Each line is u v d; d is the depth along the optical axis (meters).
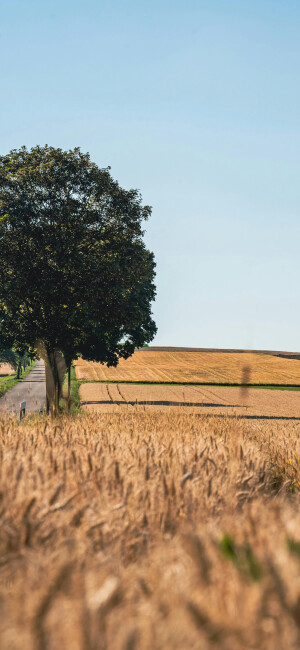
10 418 10.79
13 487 3.97
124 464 5.45
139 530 3.86
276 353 134.00
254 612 1.90
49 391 27.81
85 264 26.14
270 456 9.83
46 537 3.22
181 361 114.25
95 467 4.98
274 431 15.32
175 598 2.12
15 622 1.99
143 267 28.61
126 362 110.81
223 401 57.44
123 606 2.12
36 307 27.64
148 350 133.88
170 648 1.78
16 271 25.83
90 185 27.41
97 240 27.92
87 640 1.82
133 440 7.55
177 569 2.48
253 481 5.77
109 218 28.34
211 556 2.46
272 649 1.77
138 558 3.38
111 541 3.56
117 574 2.69
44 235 25.94
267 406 54.31
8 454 5.36
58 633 1.89
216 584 2.22
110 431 9.97
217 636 1.79
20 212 26.00
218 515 4.49
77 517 3.63
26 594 2.26
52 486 4.20
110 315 27.70
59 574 2.30
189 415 16.30
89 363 111.00
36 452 5.74
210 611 1.95
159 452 6.30
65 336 27.75
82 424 11.92
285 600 1.91
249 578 2.18
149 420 14.46
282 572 2.12
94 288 26.16
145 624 1.94
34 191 26.91
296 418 44.16
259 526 3.08
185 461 6.01
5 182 26.67
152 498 4.28
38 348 28.56
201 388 72.50
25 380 91.75
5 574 2.74
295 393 70.62
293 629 1.83
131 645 1.76
